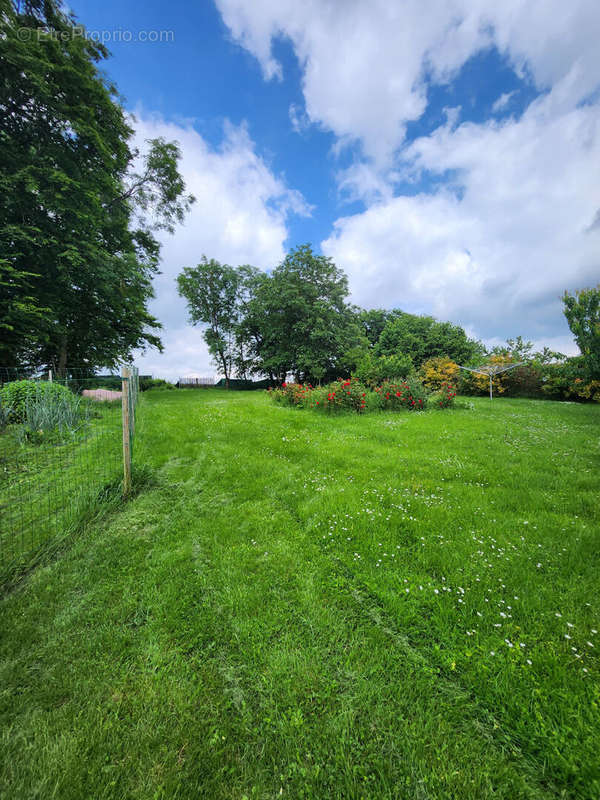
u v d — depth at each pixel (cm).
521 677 175
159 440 726
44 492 418
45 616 221
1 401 727
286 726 156
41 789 132
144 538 327
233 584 254
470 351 3094
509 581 254
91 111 1266
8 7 1091
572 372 1711
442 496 429
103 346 1755
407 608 228
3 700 166
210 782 136
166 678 179
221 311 3797
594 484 468
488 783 136
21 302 1178
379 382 1742
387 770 140
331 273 2989
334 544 315
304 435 812
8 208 1155
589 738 146
